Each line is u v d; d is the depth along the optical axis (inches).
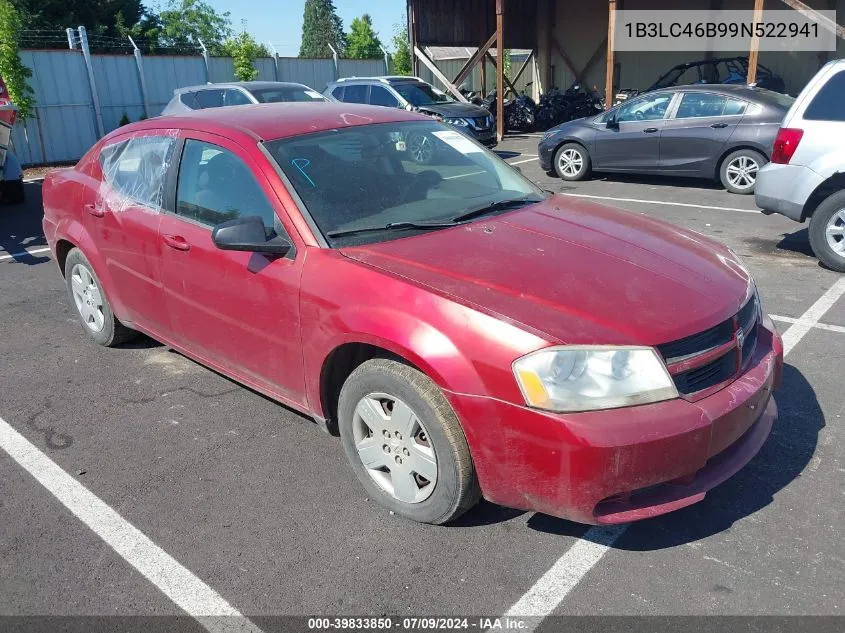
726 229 322.7
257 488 135.6
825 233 253.6
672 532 118.8
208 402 171.2
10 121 346.3
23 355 203.2
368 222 135.0
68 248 207.9
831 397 161.6
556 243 129.6
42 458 148.6
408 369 114.3
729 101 405.1
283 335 133.8
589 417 99.7
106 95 721.0
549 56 920.9
